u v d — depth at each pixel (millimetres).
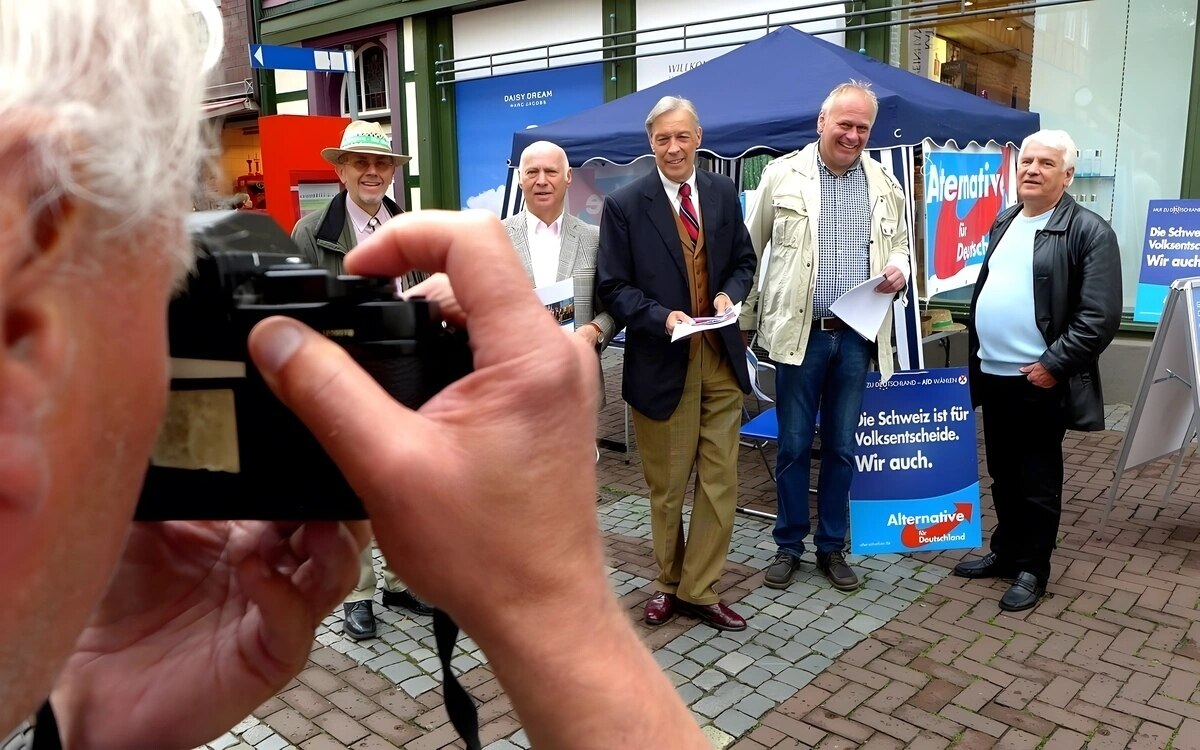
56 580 349
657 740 522
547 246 3818
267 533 751
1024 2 6734
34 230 320
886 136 4570
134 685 750
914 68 7152
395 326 503
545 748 518
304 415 472
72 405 338
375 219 3660
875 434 4094
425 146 10039
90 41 339
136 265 366
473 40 9531
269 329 471
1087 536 4434
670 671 3254
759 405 5695
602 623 529
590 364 542
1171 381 4391
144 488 531
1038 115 6504
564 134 5680
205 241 505
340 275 528
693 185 3482
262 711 3012
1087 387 3498
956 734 2850
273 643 724
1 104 311
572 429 512
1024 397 3596
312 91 10906
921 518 4113
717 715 2979
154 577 769
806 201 3709
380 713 3000
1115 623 3551
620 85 8523
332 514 534
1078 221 3439
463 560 480
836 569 3949
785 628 3564
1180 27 6262
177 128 389
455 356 529
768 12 7160
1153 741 2791
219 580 773
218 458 520
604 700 510
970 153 5461
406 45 9992
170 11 391
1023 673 3201
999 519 3947
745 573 4094
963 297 7332
